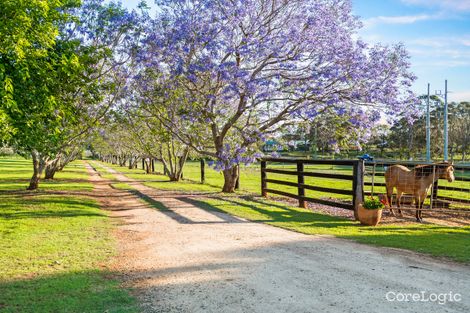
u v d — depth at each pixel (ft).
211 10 53.11
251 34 52.65
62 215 39.88
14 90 32.60
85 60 49.83
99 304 17.02
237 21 51.37
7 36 28.22
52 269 22.16
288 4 53.72
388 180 44.62
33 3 29.22
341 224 37.27
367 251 26.27
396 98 51.06
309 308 16.38
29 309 16.40
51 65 36.32
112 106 64.44
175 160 101.55
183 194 64.69
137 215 42.70
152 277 20.85
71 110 44.68
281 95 53.26
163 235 31.89
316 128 60.13
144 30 57.31
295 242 29.07
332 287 18.94
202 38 51.85
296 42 50.08
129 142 118.73
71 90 44.86
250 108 56.59
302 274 21.03
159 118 62.49
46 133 38.32
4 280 20.12
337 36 49.83
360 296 17.74
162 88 58.49
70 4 41.98
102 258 24.71
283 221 38.40
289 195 52.49
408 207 48.65
